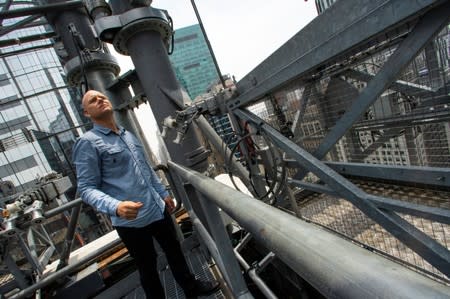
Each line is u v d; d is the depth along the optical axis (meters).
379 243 1.70
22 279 1.92
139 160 1.39
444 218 0.95
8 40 2.84
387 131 1.64
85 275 2.18
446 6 0.70
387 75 0.94
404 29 0.91
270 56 1.31
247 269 1.67
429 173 1.11
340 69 1.52
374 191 1.81
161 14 2.10
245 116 1.74
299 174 1.87
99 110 1.24
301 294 2.23
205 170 2.36
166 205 1.56
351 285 0.21
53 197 2.33
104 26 1.96
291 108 1.86
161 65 2.15
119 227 1.31
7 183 2.87
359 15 0.80
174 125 1.83
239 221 0.44
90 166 1.17
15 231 1.74
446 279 1.29
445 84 1.18
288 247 0.31
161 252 2.20
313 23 0.98
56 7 2.59
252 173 2.09
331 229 1.99
